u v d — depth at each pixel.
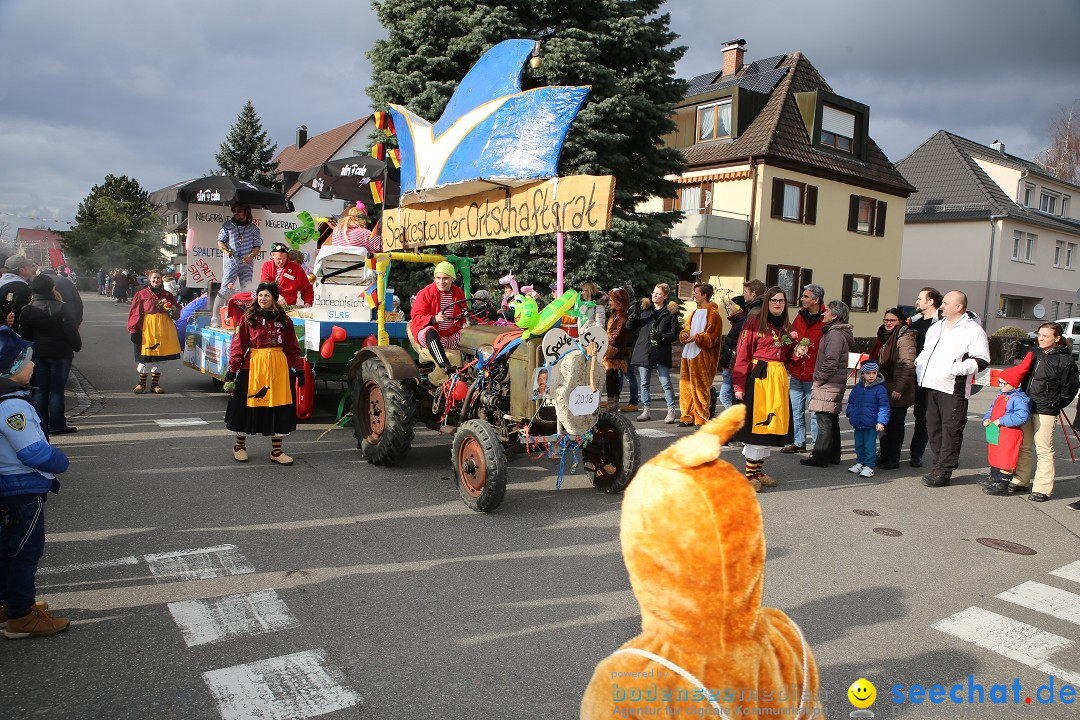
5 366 3.19
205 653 3.13
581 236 13.80
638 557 1.35
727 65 27.00
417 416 6.82
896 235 26.80
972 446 8.73
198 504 5.20
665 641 1.34
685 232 21.41
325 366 8.50
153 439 7.16
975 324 6.28
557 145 5.66
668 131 14.99
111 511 4.97
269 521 4.89
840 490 6.32
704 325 8.30
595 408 5.27
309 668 3.03
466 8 13.82
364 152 14.95
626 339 9.51
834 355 6.93
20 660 3.03
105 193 56.94
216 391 10.25
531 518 5.21
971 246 30.64
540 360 5.31
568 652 3.22
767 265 22.20
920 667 3.24
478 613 3.61
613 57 14.33
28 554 3.16
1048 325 6.06
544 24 14.03
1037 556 4.77
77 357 13.73
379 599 3.74
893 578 4.30
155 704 2.73
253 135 40.59
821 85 24.81
